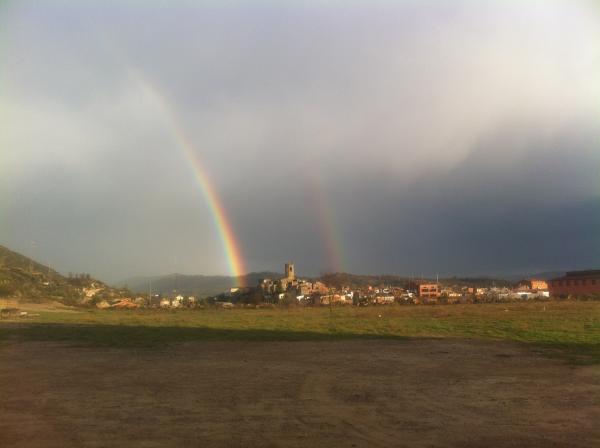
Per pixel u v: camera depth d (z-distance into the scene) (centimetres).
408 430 804
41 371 1459
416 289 11100
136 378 1323
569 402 995
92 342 2361
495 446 718
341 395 1084
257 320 3950
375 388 1161
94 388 1180
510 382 1218
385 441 745
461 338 2358
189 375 1369
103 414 918
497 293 9962
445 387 1164
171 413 923
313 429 813
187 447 718
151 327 3297
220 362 1634
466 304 6291
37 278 10244
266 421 864
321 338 2458
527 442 736
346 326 3188
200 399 1049
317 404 997
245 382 1252
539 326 2833
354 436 772
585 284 9381
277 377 1326
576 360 1584
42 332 2927
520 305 5606
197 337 2564
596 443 731
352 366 1513
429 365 1516
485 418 875
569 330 2578
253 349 2016
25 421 868
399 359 1659
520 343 2094
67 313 5659
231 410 947
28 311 5750
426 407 963
